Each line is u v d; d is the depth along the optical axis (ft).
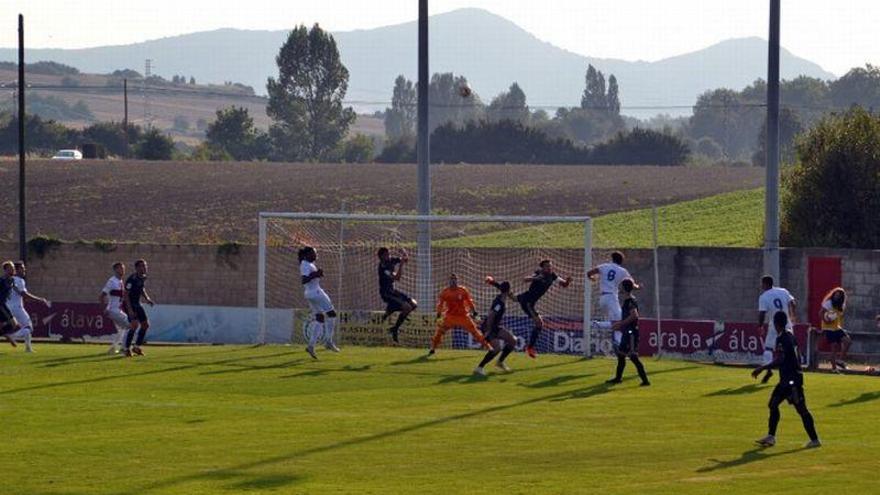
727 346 195.93
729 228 348.59
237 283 266.16
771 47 192.85
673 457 108.27
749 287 238.89
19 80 267.59
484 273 253.24
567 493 93.09
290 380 153.79
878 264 227.81
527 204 419.74
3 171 497.05
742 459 107.55
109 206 413.59
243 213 400.26
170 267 268.82
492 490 94.07
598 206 411.95
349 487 94.73
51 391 141.90
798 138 268.21
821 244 257.75
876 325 227.61
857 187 256.73
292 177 500.74
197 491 92.84
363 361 173.47
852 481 98.43
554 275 175.73
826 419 130.11
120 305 178.60
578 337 199.72
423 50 206.69
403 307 188.85
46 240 273.75
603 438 117.08
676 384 155.84
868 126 261.03
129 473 98.99
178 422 123.03
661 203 412.98
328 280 256.93
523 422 125.49
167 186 464.65
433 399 140.67
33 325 227.20
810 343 190.70
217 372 159.94
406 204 418.10
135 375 156.04
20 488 93.30
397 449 110.52
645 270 245.65
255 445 111.55
